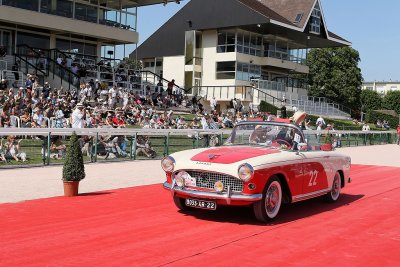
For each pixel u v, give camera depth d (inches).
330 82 2573.8
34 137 566.6
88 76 1123.9
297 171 301.7
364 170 615.5
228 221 285.1
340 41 2213.3
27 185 390.9
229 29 1929.1
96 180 440.8
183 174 284.2
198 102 1438.2
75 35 1261.1
